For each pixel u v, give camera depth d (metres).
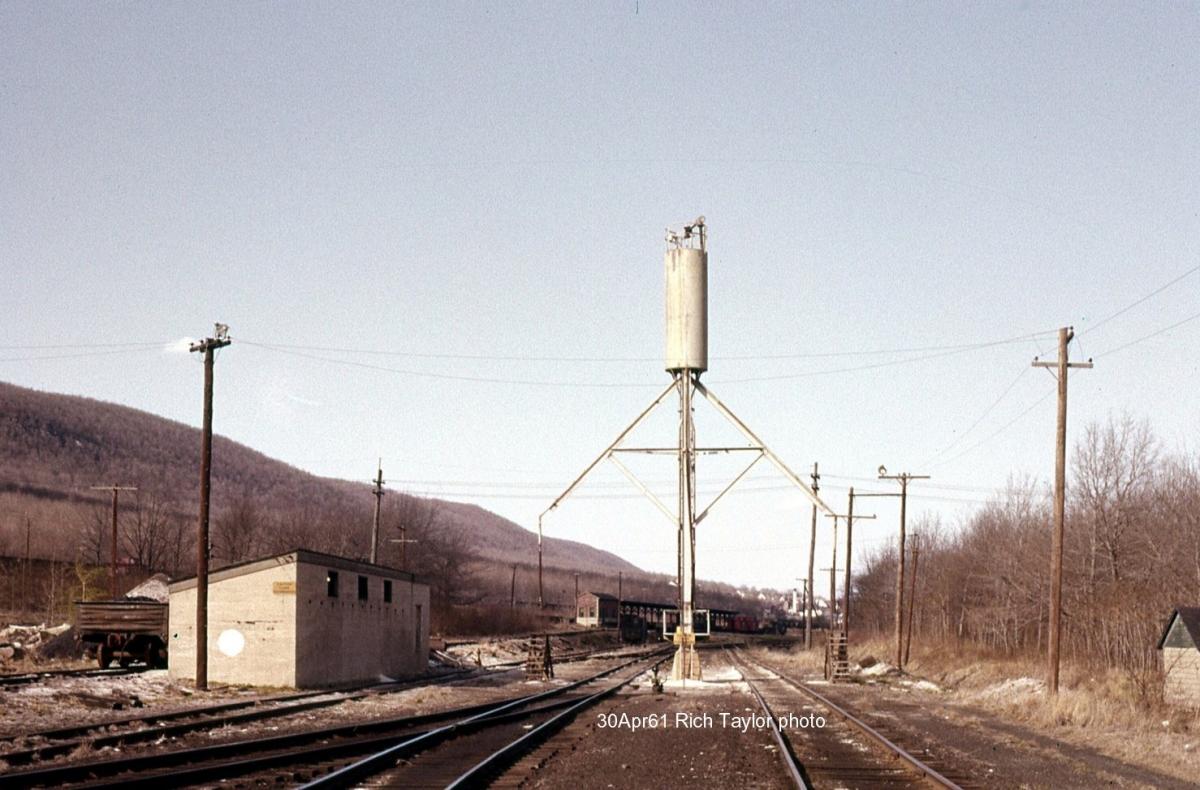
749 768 17.84
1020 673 48.28
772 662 78.19
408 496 122.81
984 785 16.58
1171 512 63.72
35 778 14.97
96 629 41.75
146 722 23.42
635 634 122.50
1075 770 19.44
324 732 21.97
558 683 45.78
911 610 69.12
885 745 20.92
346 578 41.50
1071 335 34.38
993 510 94.81
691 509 44.25
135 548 111.88
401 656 47.81
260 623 37.12
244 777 16.19
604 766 17.94
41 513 143.88
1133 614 50.59
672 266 44.38
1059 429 34.69
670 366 44.03
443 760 18.55
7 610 71.62
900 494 62.78
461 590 138.62
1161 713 31.34
